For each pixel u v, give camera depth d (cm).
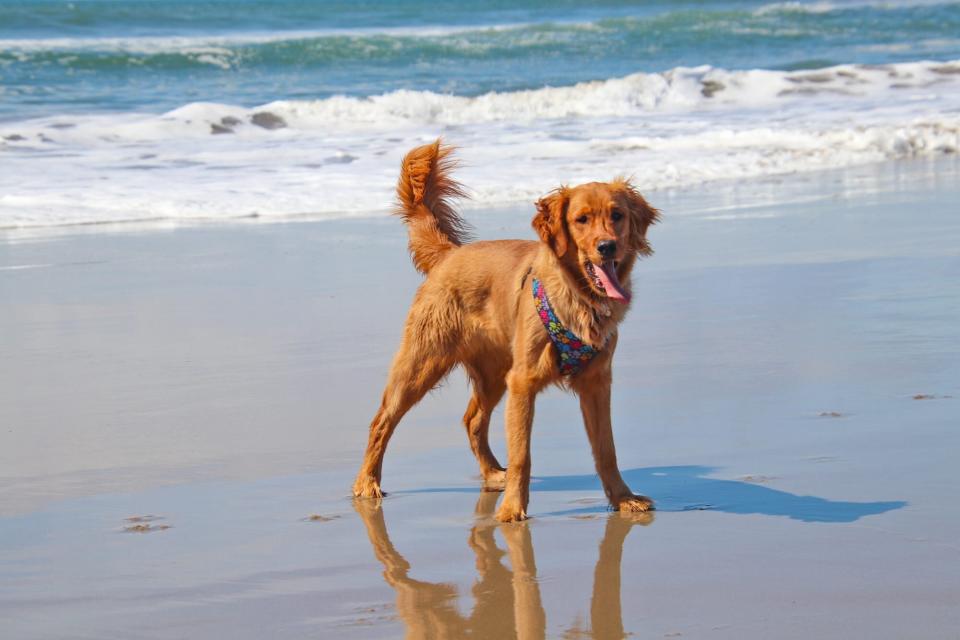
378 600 498
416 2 6906
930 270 1221
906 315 1038
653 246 1412
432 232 775
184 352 986
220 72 3369
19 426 788
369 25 5247
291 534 591
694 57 3794
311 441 759
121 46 3638
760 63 3575
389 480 696
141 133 2327
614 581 514
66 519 612
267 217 1681
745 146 2230
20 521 609
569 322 627
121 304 1170
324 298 1188
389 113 2583
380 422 689
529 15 6147
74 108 2620
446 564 545
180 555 557
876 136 2222
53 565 545
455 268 708
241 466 709
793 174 2009
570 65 3622
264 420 802
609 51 3938
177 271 1328
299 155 2136
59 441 755
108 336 1043
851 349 933
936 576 498
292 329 1062
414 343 707
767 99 2831
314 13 5531
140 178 1912
